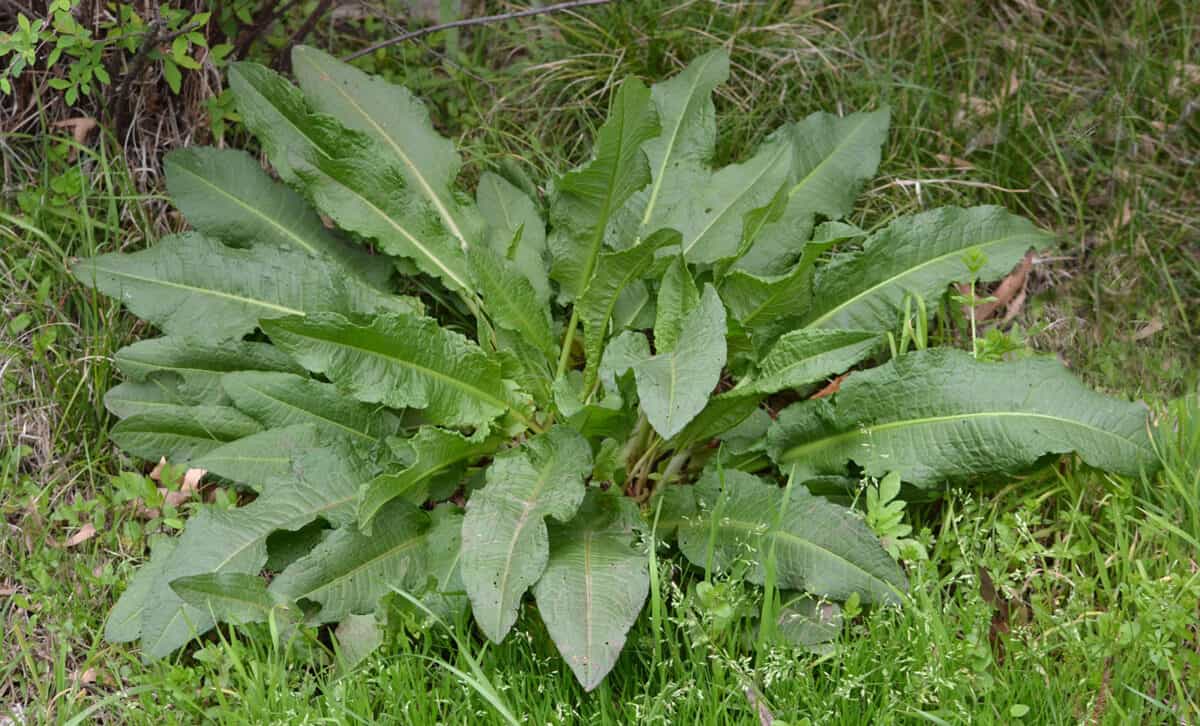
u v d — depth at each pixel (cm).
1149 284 221
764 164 217
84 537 205
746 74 232
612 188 207
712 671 193
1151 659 191
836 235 212
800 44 233
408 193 212
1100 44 234
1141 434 199
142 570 201
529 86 232
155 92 222
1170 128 228
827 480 202
